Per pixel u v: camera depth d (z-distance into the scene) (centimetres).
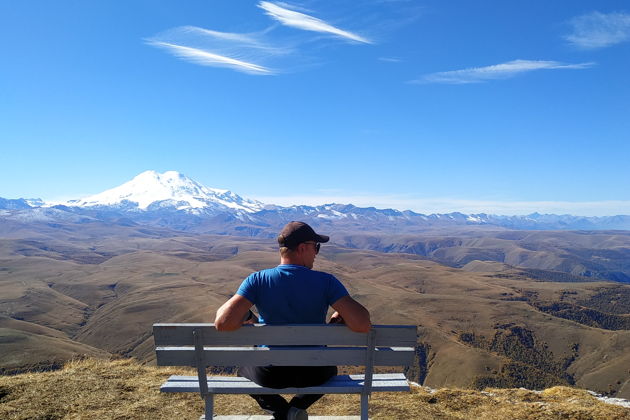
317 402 456
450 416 429
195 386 294
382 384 294
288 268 288
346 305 279
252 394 310
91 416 388
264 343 281
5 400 410
